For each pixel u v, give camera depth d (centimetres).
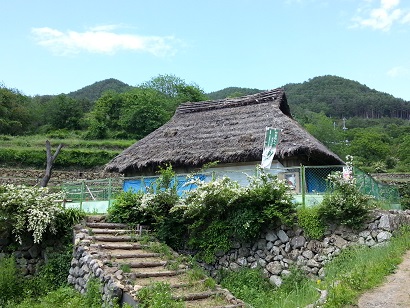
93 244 1015
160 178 1258
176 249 1170
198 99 5722
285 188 1091
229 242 1109
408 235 1063
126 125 4941
